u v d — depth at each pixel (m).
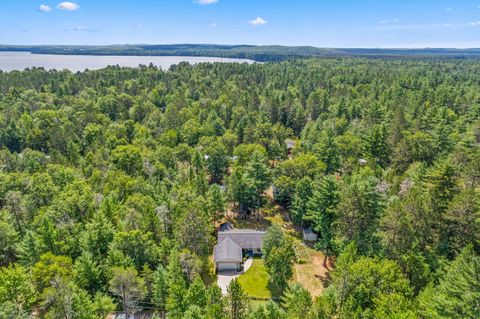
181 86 152.12
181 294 31.84
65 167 67.38
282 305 35.06
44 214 43.69
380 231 37.06
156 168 65.44
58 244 39.28
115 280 32.75
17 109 105.56
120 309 35.75
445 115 84.38
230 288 29.53
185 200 49.44
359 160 70.50
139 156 69.69
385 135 71.62
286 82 157.75
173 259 36.25
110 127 92.56
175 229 43.41
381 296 26.42
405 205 37.62
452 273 26.89
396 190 50.56
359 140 75.19
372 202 37.47
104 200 47.16
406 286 28.16
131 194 54.28
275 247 39.31
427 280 31.12
